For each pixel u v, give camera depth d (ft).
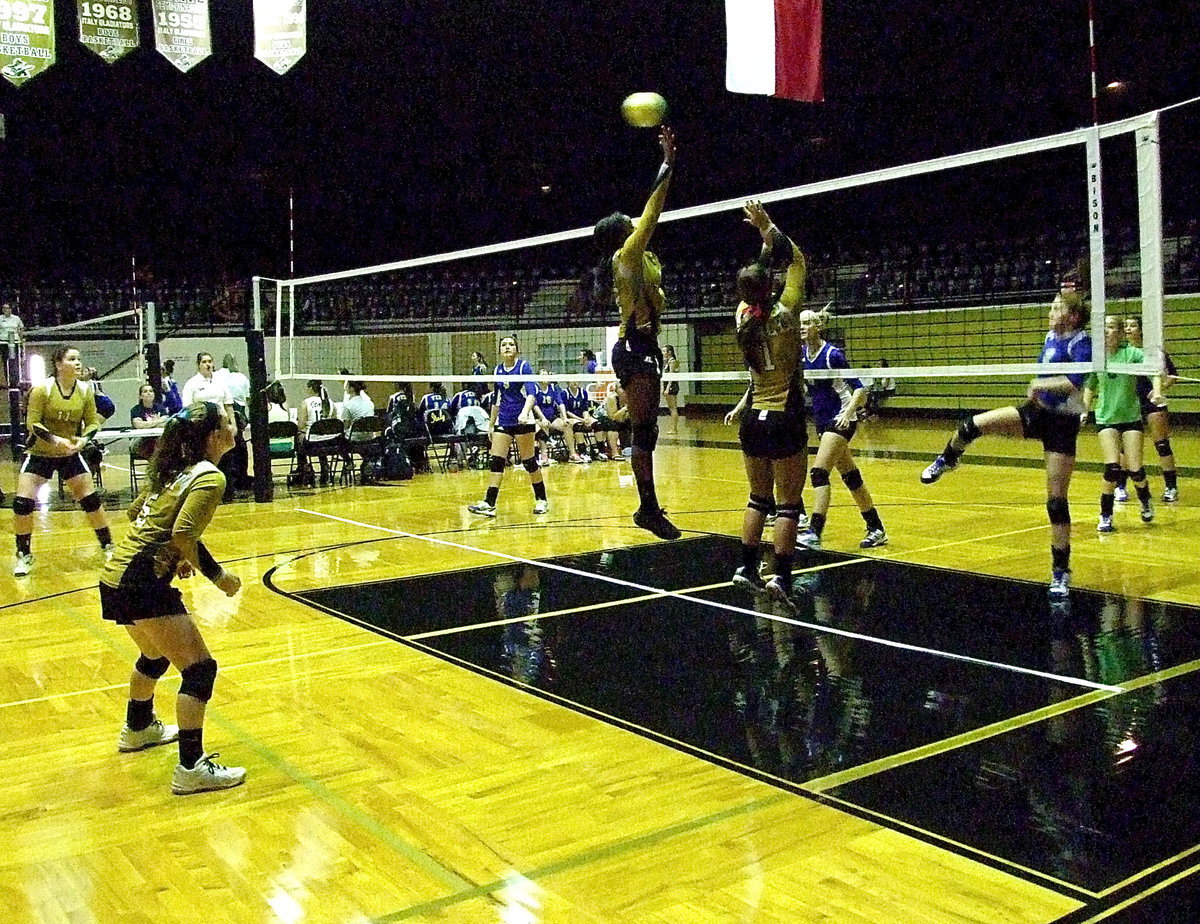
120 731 16.15
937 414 71.87
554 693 17.29
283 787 13.78
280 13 35.42
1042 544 28.55
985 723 15.30
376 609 23.24
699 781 13.57
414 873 11.28
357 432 47.67
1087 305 22.68
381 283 84.58
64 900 10.89
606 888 10.84
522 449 36.22
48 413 28.19
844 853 11.45
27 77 32.81
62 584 26.89
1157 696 16.24
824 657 18.79
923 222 77.00
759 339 19.44
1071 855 11.25
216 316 78.02
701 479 45.37
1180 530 30.19
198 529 13.48
